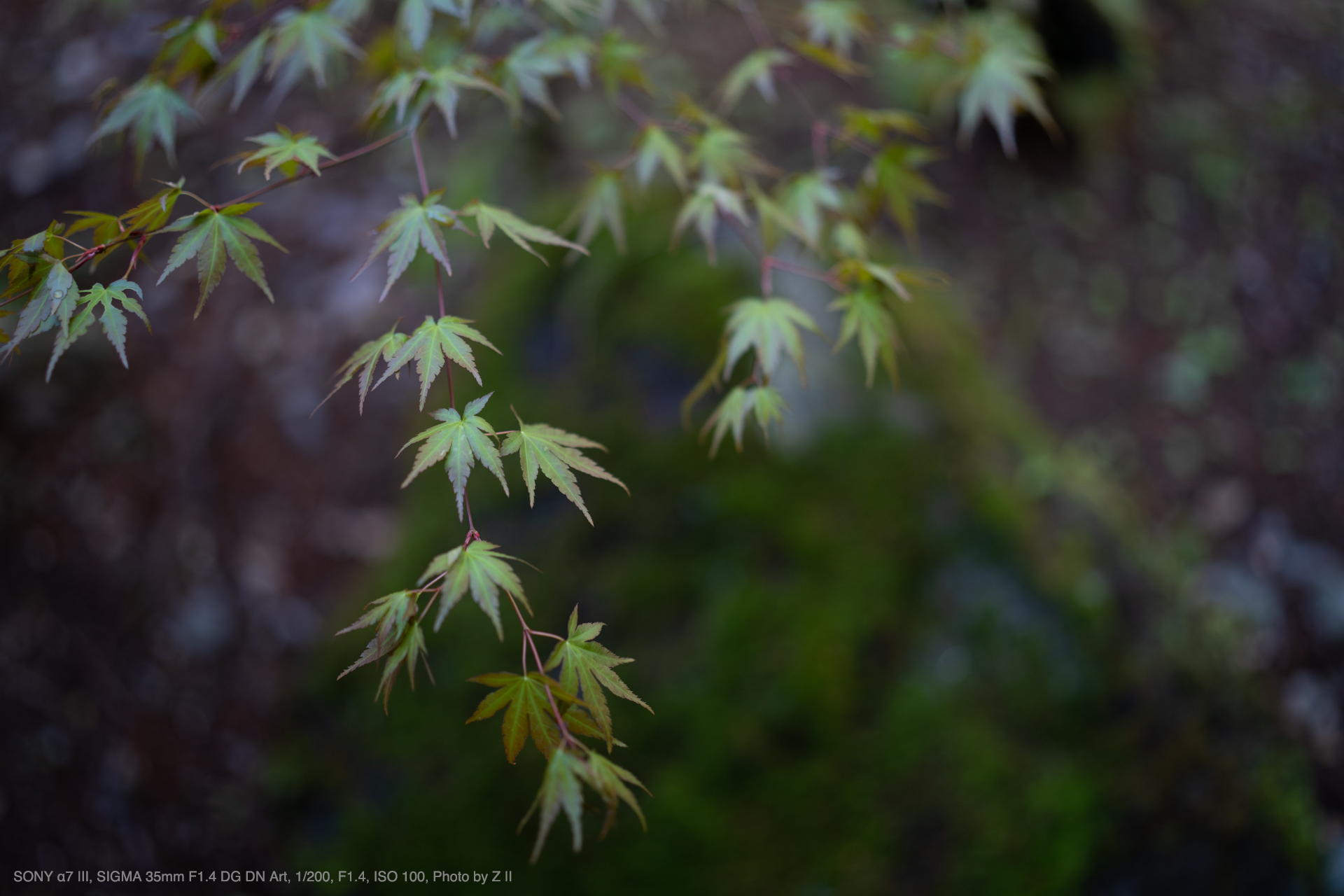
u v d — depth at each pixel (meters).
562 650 1.05
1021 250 3.67
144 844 2.67
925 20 2.61
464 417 1.07
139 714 2.82
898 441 2.53
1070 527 2.60
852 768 2.23
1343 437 3.64
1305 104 4.30
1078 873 2.24
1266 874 2.52
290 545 2.90
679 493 2.46
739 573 2.38
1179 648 2.57
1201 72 4.26
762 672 2.28
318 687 2.66
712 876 2.19
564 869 2.27
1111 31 3.69
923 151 1.66
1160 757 2.40
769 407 1.38
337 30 1.48
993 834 2.22
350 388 3.07
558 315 2.76
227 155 3.60
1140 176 3.92
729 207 1.46
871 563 2.38
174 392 3.18
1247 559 3.29
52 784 2.81
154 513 3.03
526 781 2.37
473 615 2.50
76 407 3.21
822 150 1.73
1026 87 1.75
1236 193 4.00
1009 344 3.46
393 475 2.91
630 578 2.40
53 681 2.91
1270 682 3.06
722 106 3.47
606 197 1.64
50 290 1.05
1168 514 3.29
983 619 2.37
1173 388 3.55
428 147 3.41
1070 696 2.33
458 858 2.35
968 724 2.27
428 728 2.47
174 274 3.41
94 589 2.99
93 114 3.74
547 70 1.53
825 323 2.66
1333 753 3.01
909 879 2.19
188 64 1.50
